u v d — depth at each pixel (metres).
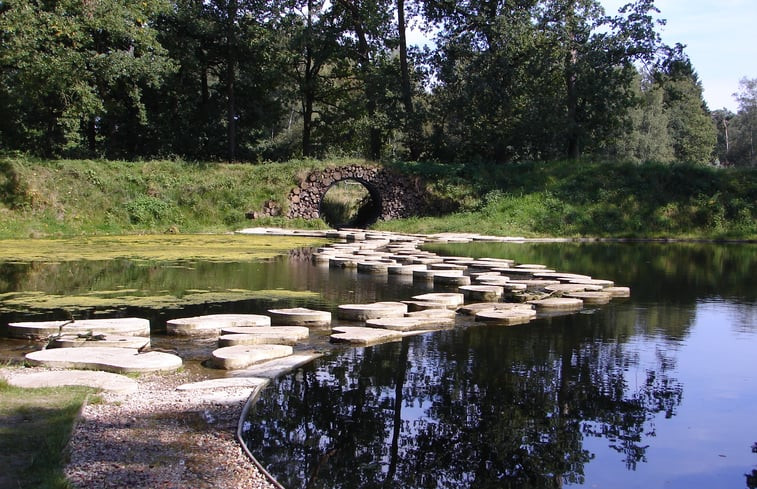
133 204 24.02
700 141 61.91
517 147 32.12
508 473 4.62
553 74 31.62
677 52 30.03
